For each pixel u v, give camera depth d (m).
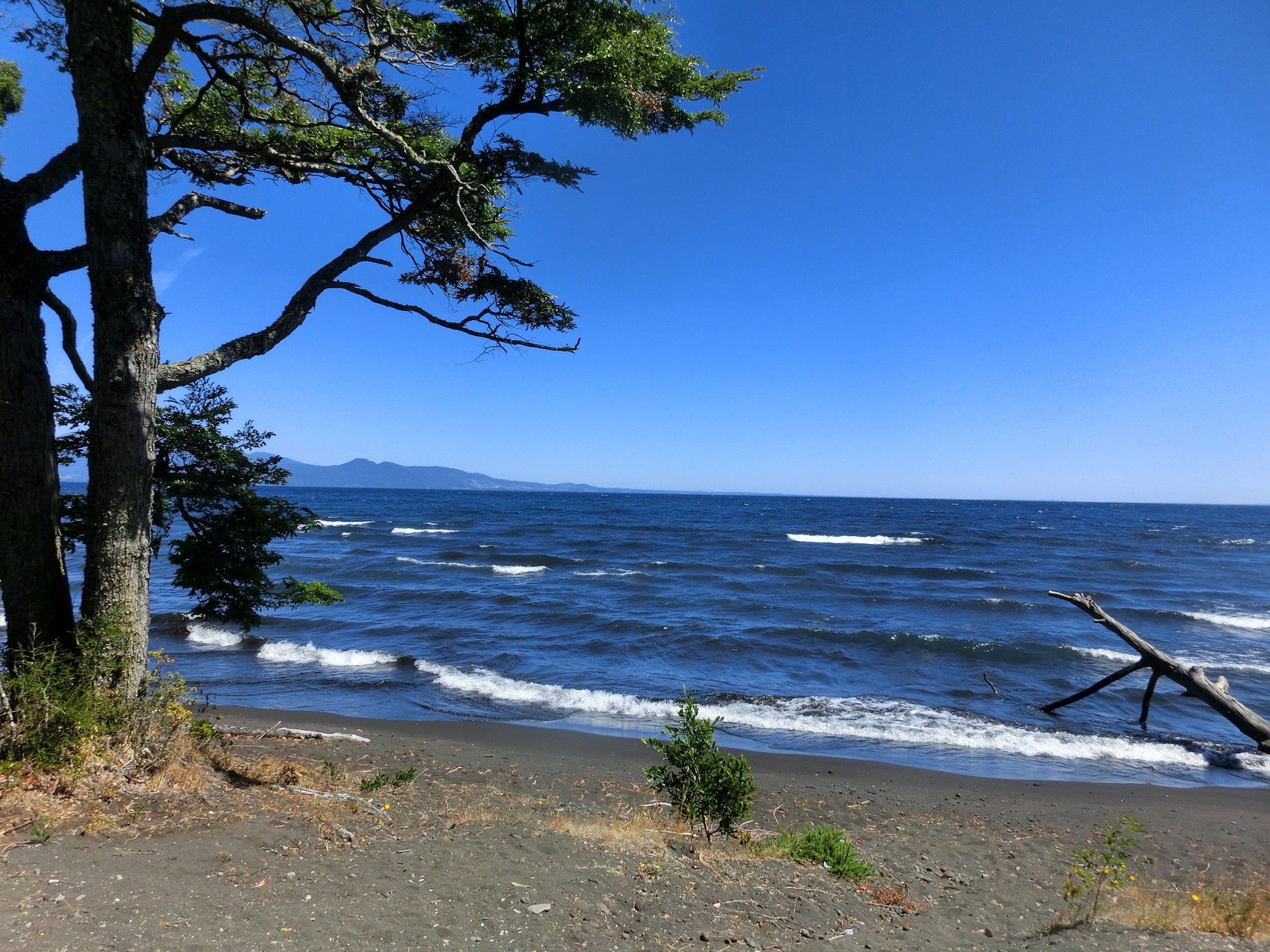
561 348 8.38
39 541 5.80
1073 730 12.81
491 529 59.91
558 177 8.45
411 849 4.77
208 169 8.06
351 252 7.79
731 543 49.62
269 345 7.14
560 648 17.62
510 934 3.60
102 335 5.81
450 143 8.73
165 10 5.71
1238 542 61.41
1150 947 4.36
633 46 7.36
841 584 30.17
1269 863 7.68
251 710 12.13
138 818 4.57
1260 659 18.05
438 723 11.90
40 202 5.95
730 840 6.19
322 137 8.45
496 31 7.42
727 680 15.41
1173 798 9.73
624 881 4.54
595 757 10.38
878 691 14.81
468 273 8.69
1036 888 6.37
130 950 3.02
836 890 5.25
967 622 22.59
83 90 5.61
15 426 5.67
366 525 63.75
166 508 7.80
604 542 48.81
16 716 5.07
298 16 6.89
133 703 5.73
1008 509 153.25
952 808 9.08
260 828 4.73
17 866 3.67
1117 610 24.73
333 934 3.38
